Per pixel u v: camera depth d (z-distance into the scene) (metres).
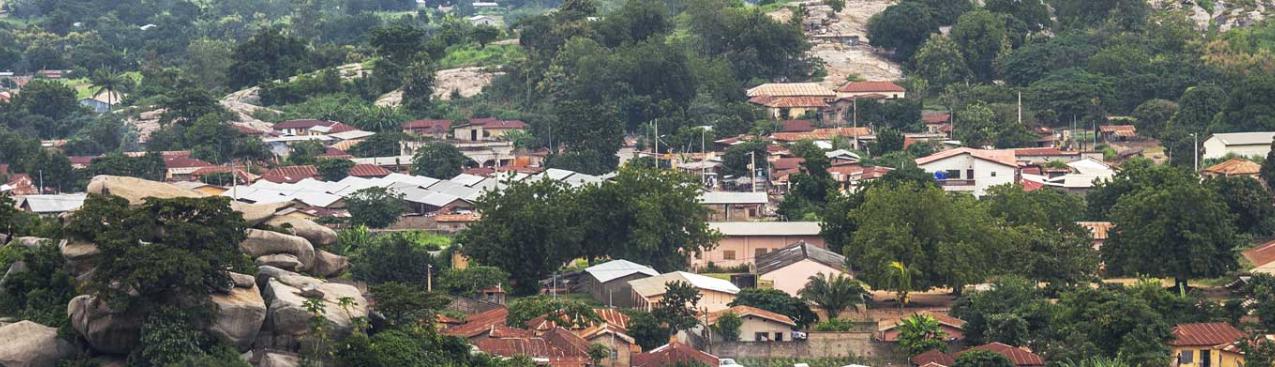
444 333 163.88
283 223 150.50
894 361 183.88
